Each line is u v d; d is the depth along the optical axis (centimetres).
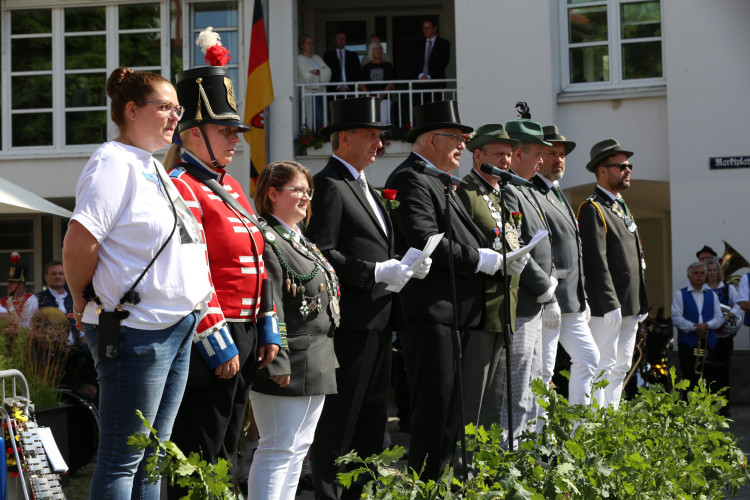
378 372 516
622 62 1355
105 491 348
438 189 547
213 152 422
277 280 446
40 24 1516
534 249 646
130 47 1508
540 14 1339
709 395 575
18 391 737
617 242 768
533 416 659
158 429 368
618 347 781
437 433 517
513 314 564
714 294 1158
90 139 1512
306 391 448
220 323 394
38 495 411
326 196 512
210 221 411
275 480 442
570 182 1355
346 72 1515
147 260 357
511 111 1345
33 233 1631
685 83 1295
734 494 552
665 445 498
